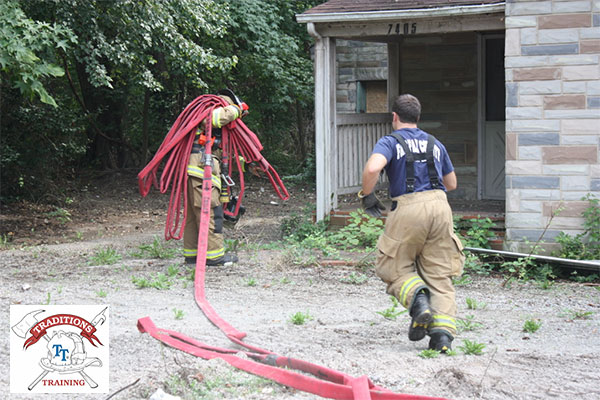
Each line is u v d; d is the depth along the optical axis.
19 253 9.93
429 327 4.88
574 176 8.98
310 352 4.92
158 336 5.08
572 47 8.91
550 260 8.21
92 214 15.29
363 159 11.95
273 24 19.52
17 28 10.38
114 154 20.95
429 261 4.93
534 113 9.09
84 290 7.08
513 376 4.37
